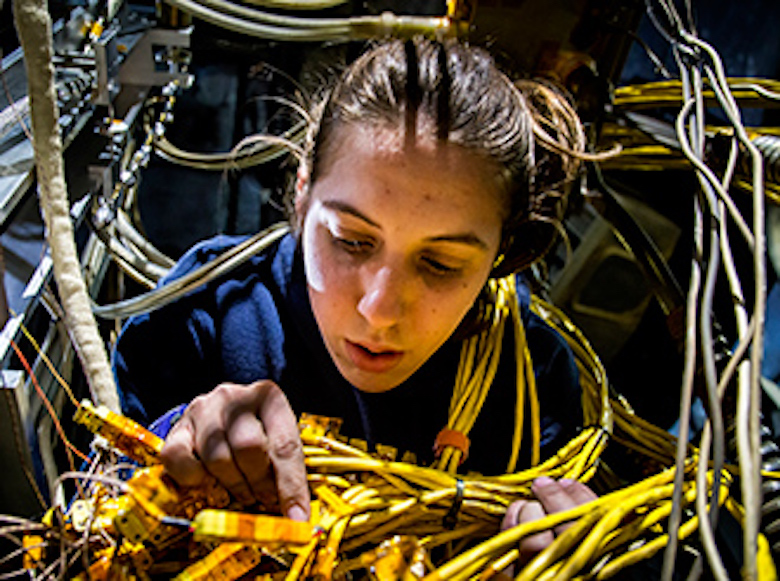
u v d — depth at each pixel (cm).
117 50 108
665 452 100
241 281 98
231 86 166
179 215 169
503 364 96
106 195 105
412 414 95
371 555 62
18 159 85
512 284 100
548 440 97
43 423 95
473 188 69
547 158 85
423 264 72
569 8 101
